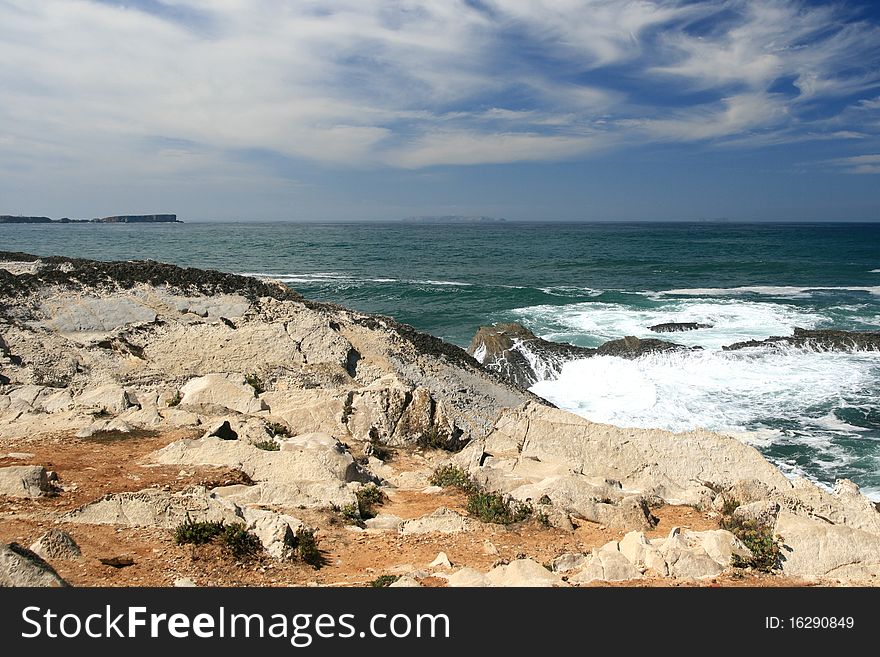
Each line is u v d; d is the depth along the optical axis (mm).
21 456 12539
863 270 67188
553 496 11445
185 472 11867
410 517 11195
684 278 61562
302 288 52875
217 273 25281
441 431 17172
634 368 26375
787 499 11328
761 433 20391
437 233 189250
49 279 22266
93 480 11273
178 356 20516
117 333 20766
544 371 27297
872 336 29859
